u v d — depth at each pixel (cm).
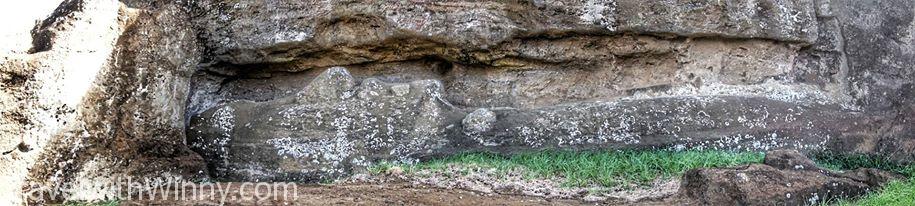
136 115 787
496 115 898
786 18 967
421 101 886
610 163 837
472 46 920
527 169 833
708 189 714
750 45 982
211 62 934
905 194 715
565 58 952
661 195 760
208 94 952
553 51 947
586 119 901
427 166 837
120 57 777
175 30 830
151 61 802
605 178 808
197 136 864
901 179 786
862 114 946
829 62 991
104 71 762
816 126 927
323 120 862
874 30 971
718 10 951
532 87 962
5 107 698
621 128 900
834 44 985
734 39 970
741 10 955
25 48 736
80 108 742
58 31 734
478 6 920
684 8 944
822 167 792
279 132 858
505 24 919
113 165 759
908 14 965
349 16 922
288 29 930
